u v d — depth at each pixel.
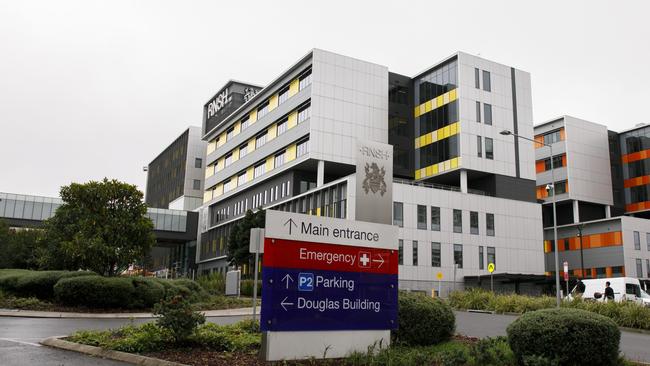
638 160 83.00
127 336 12.61
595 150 81.00
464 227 60.09
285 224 10.86
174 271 83.50
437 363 10.47
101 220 31.61
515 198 64.31
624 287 30.59
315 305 10.94
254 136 75.19
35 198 75.56
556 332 9.91
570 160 78.06
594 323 9.98
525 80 68.50
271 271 10.56
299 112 64.06
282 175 67.12
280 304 10.55
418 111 68.94
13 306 23.11
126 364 10.45
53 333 15.29
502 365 10.26
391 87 68.69
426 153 66.69
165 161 119.38
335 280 11.25
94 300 24.27
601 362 10.00
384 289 11.90
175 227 89.75
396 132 67.81
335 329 11.09
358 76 63.62
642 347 15.88
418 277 56.28
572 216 80.19
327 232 11.34
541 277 55.78
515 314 28.84
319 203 58.81
